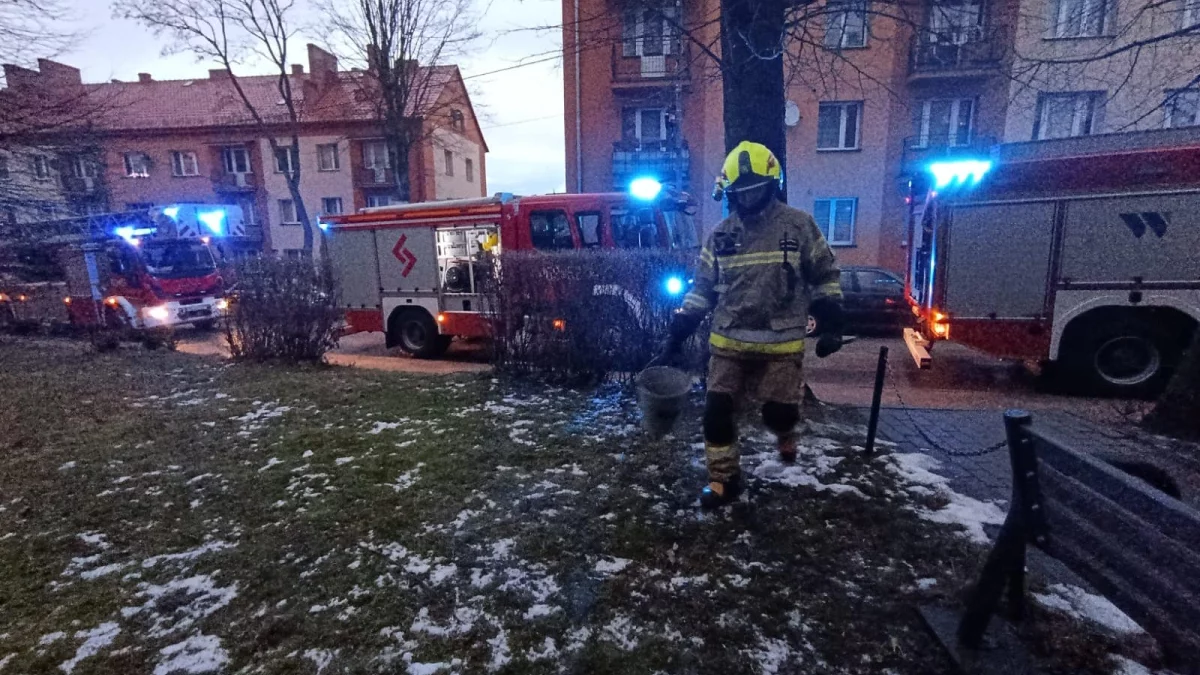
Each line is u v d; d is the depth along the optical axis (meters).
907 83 17.80
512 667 2.17
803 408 5.36
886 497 3.46
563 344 6.39
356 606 2.59
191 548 3.18
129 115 32.19
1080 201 6.76
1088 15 8.87
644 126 20.47
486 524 3.28
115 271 13.47
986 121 17.56
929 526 3.10
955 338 7.46
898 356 9.98
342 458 4.41
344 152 30.94
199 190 32.16
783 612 2.44
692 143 19.64
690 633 2.33
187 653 2.33
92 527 3.47
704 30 9.22
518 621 2.44
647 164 20.02
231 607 2.62
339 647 2.32
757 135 5.21
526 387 6.30
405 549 3.05
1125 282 6.72
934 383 7.97
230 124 31.03
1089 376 7.07
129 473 4.30
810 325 9.99
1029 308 7.12
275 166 31.55
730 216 3.33
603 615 2.46
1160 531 1.48
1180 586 1.43
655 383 3.51
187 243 14.34
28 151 12.64
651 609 2.49
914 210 9.15
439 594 2.65
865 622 2.36
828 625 2.36
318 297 8.52
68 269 14.01
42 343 12.52
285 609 2.59
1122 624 2.30
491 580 2.74
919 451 4.31
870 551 2.88
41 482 4.18
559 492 3.65
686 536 3.06
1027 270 7.07
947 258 7.39
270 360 8.57
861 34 17.50
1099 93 13.45
